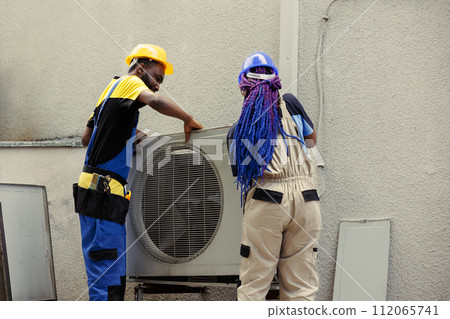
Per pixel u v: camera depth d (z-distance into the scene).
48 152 3.91
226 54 3.46
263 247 2.46
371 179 2.99
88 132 2.98
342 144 3.09
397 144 2.94
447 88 2.83
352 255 2.97
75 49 4.05
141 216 2.93
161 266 2.85
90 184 2.70
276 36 3.29
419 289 2.79
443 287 2.73
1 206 3.05
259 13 3.37
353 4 3.13
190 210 2.83
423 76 2.90
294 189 2.47
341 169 3.08
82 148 3.80
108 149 2.72
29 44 4.28
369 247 2.93
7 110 4.35
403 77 2.96
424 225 2.82
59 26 4.15
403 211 2.89
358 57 3.09
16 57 4.34
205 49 3.54
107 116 2.73
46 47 4.20
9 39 4.39
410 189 2.88
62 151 3.87
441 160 2.81
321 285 3.06
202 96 3.51
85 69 3.99
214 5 3.54
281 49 3.20
